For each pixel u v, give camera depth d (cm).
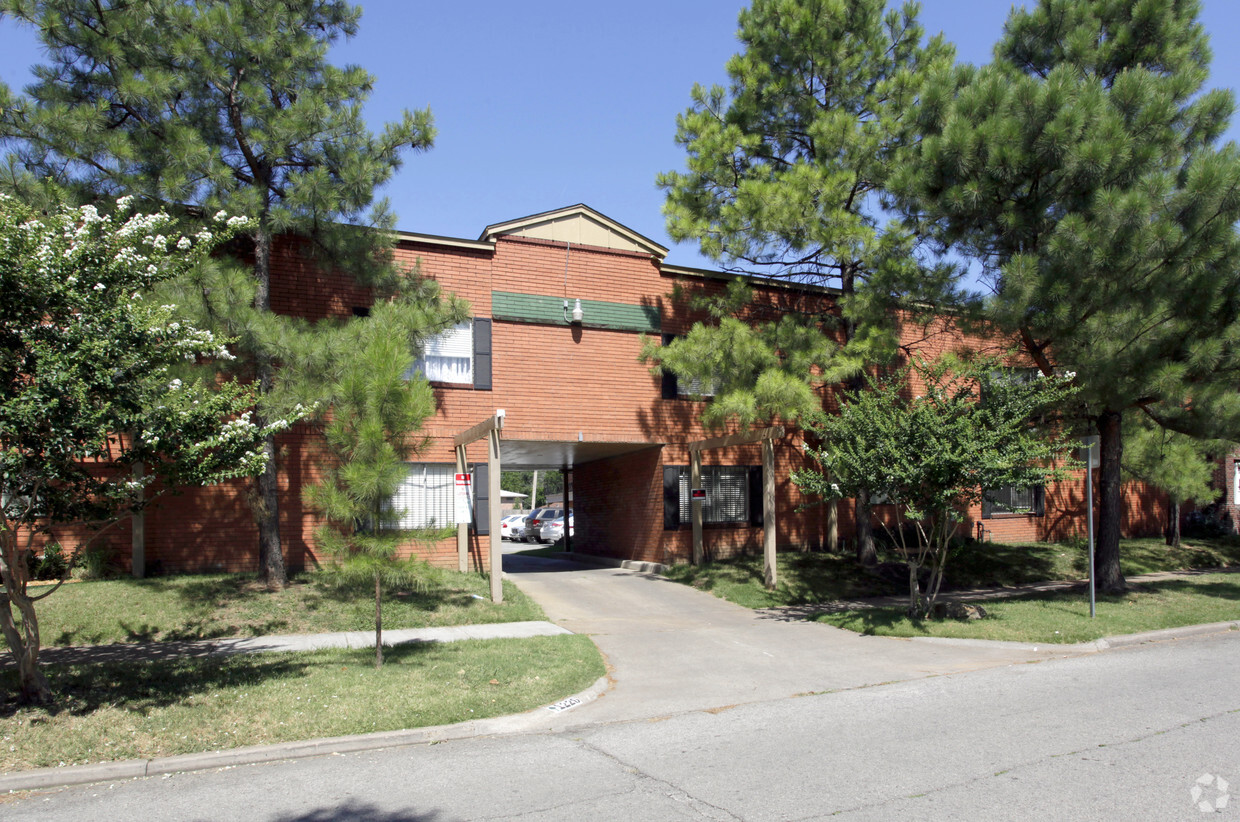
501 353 1730
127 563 1421
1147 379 1273
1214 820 493
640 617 1391
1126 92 1318
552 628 1244
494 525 1400
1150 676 912
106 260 764
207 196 1184
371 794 582
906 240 1454
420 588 1353
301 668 930
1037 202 1338
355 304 1598
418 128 1345
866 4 1608
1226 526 2689
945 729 711
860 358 1479
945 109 1415
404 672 909
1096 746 648
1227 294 1280
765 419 1631
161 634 1135
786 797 552
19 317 721
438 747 705
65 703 779
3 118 1122
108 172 1161
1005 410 1211
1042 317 1308
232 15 1238
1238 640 1149
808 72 1645
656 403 1875
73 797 592
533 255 1775
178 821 536
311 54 1299
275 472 1363
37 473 714
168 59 1225
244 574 1443
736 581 1658
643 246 1883
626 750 681
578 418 1783
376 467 894
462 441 1592
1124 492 2619
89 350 704
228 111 1291
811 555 1881
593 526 2280
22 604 762
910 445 1220
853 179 1496
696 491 1853
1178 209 1236
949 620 1281
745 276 1755
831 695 867
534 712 808
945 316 1501
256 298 1344
